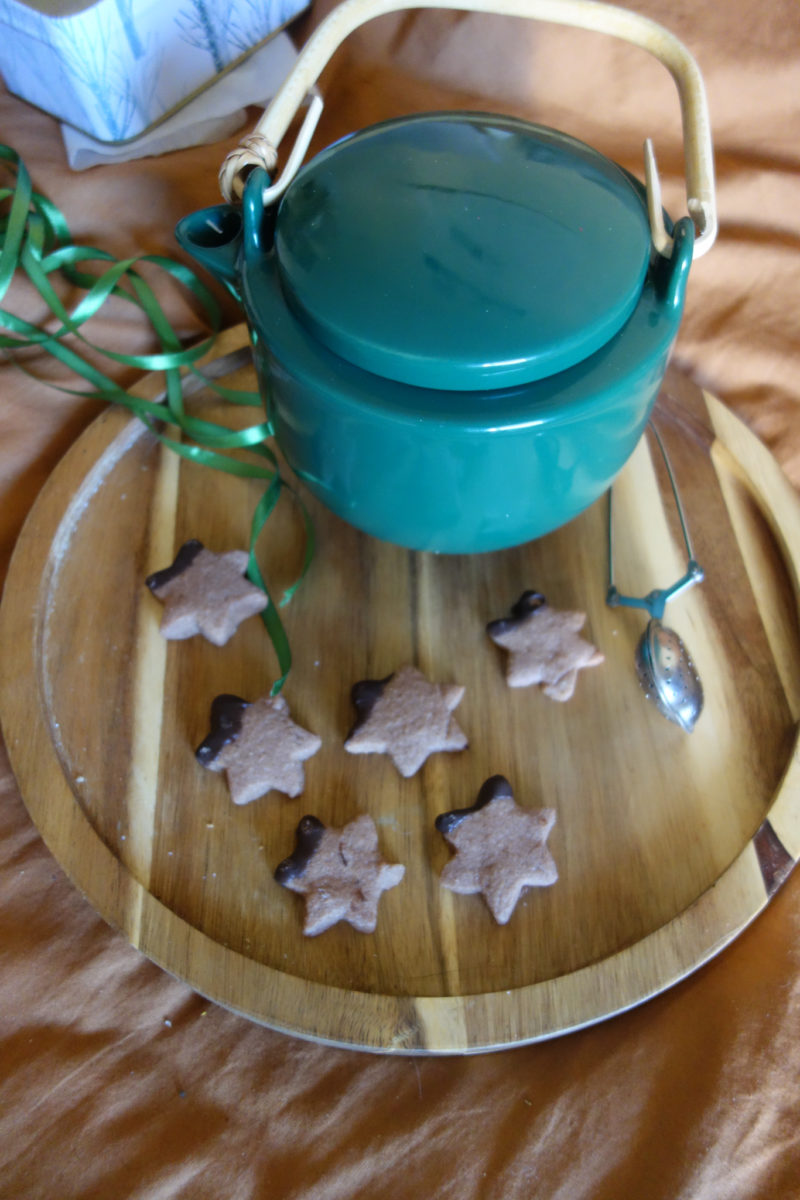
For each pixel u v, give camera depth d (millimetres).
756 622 643
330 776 601
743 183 785
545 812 586
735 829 589
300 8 828
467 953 561
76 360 701
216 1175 540
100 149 781
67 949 585
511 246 521
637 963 553
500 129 560
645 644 622
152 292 738
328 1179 538
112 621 637
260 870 579
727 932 559
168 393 696
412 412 517
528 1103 553
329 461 564
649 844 585
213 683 625
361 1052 564
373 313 513
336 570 661
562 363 517
